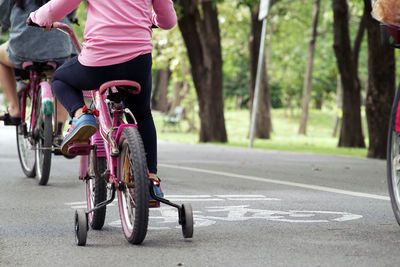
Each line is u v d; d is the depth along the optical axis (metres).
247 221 12.22
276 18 78.38
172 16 10.62
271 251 9.46
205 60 51.06
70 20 16.55
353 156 35.09
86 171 11.73
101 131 10.45
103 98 10.51
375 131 33.47
